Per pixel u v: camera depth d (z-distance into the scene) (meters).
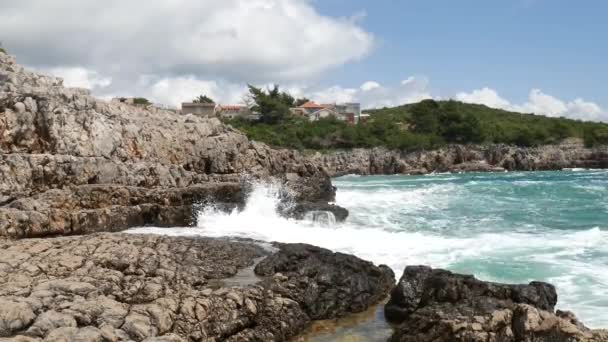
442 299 12.45
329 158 98.81
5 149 24.28
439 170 101.06
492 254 19.52
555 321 9.63
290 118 120.75
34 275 12.77
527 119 133.38
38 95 26.03
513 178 69.62
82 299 10.92
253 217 27.75
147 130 31.61
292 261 15.06
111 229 23.30
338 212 28.50
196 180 30.83
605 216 29.30
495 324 10.17
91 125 27.33
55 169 23.53
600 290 15.34
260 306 12.55
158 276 13.60
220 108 135.25
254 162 37.56
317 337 12.56
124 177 26.11
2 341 8.80
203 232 23.36
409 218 29.20
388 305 13.85
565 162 100.88
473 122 109.81
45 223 21.03
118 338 9.77
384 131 111.00
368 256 19.20
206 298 11.91
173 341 9.90
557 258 18.95
